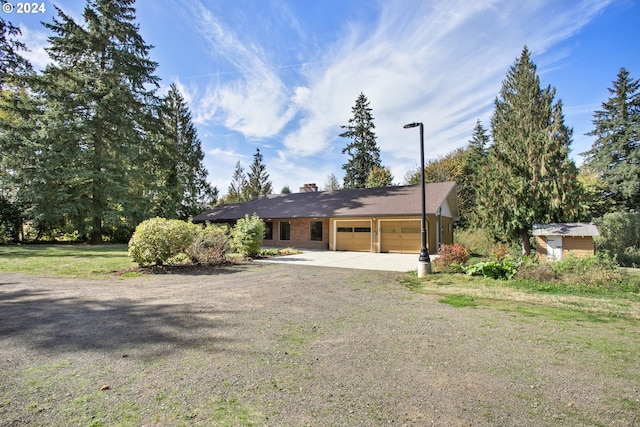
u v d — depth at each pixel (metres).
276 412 2.59
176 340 4.26
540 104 15.06
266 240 24.00
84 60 22.55
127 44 23.92
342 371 3.36
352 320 5.25
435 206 17.92
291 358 3.69
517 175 14.47
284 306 6.16
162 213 27.08
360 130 38.66
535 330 4.79
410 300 6.73
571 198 13.09
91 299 6.61
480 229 19.39
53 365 3.46
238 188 47.00
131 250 10.66
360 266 12.52
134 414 2.54
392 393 2.92
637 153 23.62
